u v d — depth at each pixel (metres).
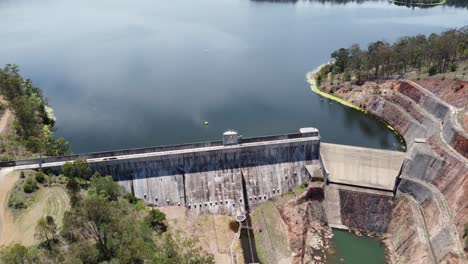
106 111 184.38
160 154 121.06
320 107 193.75
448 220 104.75
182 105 191.00
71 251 77.50
